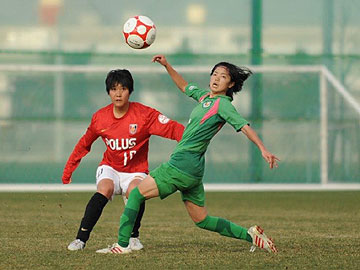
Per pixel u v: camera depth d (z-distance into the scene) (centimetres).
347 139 5816
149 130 2534
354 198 4906
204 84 5759
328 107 5841
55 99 5841
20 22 6206
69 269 2125
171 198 4828
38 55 5981
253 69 5822
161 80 5816
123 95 2470
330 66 5966
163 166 2338
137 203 2362
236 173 5784
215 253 2448
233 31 6172
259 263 2245
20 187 5572
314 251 2509
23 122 5819
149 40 2708
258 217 3778
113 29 6212
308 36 6175
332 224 3450
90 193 5159
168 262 2247
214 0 6178
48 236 2888
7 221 3434
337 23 6188
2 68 5688
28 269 2125
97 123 2541
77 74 5847
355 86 5988
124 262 2238
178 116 5819
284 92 5850
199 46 6191
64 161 5809
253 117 5853
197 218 2425
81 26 6212
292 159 5844
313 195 5128
